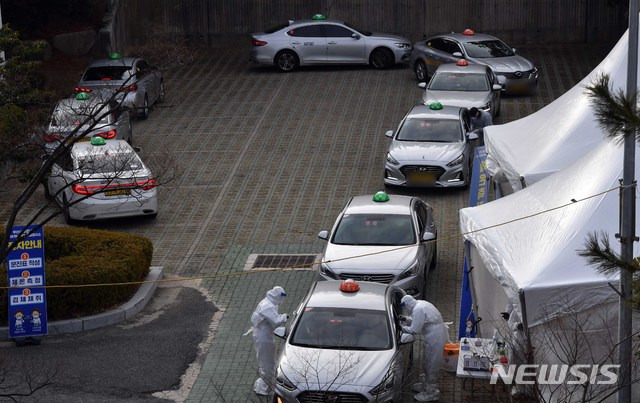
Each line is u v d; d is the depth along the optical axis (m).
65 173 40.12
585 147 31.66
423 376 26.55
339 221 34.31
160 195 44.62
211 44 76.25
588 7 73.81
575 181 26.48
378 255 32.28
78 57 68.25
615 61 32.69
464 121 46.72
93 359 29.09
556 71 66.12
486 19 74.69
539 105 57.97
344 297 27.30
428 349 25.84
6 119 32.56
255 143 52.22
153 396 26.81
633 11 19.70
